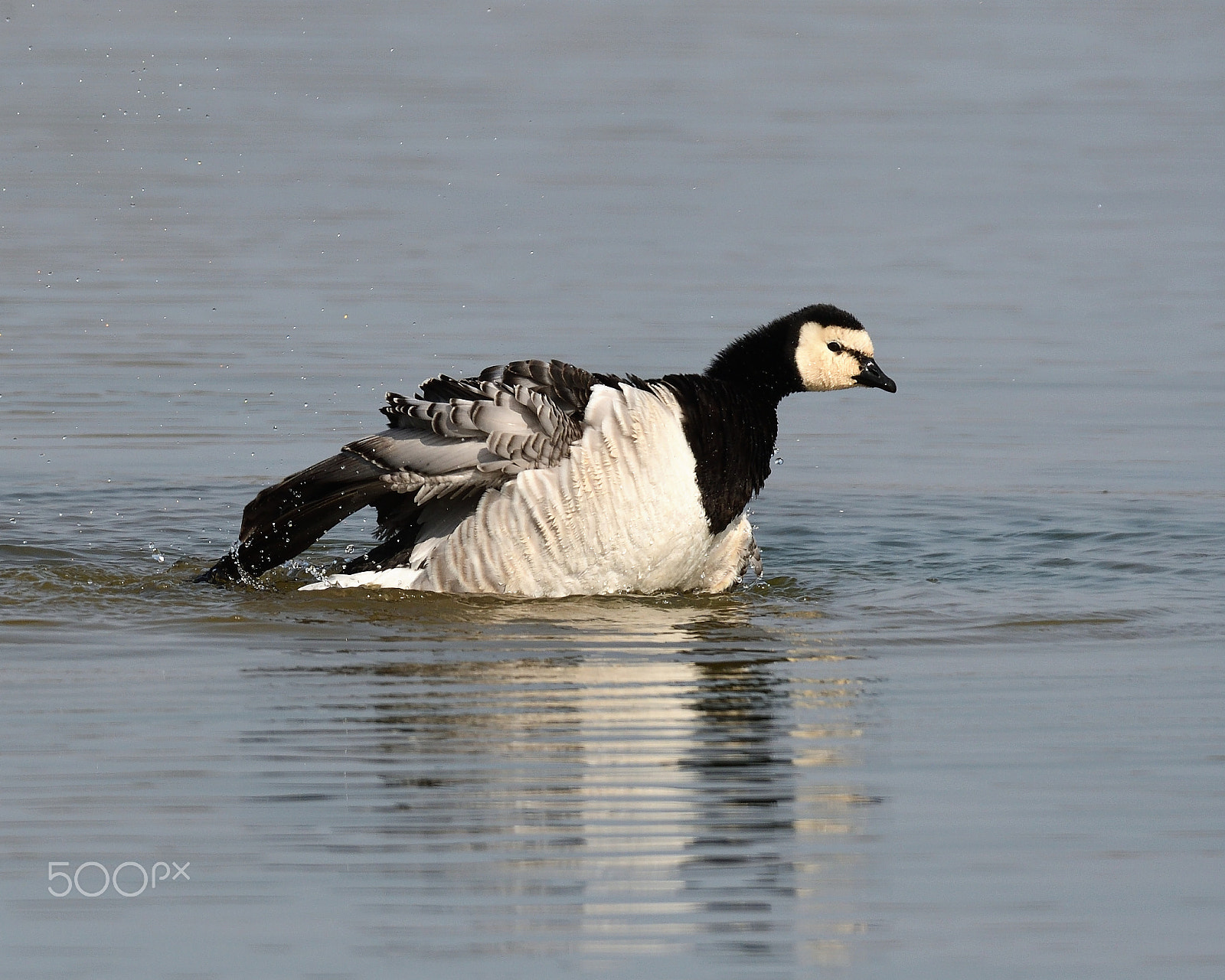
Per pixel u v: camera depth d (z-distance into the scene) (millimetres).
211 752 10516
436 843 9320
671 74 45656
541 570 13641
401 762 10398
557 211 31500
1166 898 8805
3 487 18344
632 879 8945
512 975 8008
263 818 9586
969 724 11203
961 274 27922
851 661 12570
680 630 13320
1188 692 11828
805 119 40406
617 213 31516
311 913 8570
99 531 16688
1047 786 10148
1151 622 13664
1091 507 17812
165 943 8289
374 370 22734
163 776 10133
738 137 38312
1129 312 26047
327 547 16375
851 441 20859
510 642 12836
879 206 32469
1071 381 23031
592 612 13695
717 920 8555
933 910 8680
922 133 39062
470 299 25812
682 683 11961
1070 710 11477
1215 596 14492
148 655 12445
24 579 14594
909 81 45500
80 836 9367
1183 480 18797
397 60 46438
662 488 13703
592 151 36594
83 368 22703
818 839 9430
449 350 23422
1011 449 20266
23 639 12836
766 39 51781
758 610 14000
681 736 10922
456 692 11656
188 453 19797
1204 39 52438
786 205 32406
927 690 11898
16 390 21812
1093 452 20062
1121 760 10555
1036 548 16328
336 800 9828
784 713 11375
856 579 15195
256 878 8930
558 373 13797
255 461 19594
